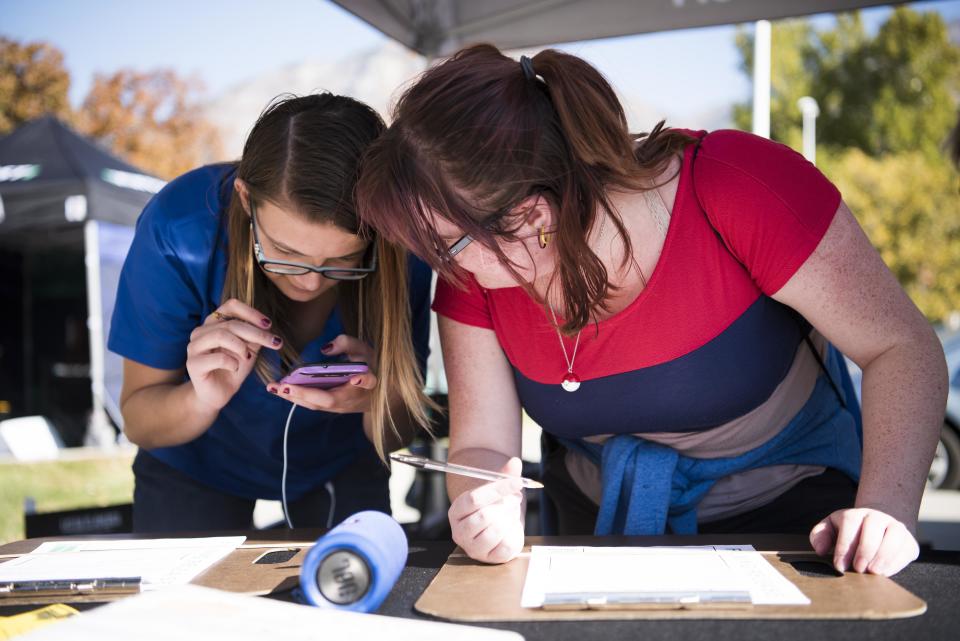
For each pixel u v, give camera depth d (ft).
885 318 4.05
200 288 5.36
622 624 3.05
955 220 63.21
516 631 3.02
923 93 67.51
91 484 20.30
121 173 23.27
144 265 5.31
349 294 5.52
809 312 4.15
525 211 3.72
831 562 3.65
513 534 3.83
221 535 4.58
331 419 6.01
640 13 10.39
